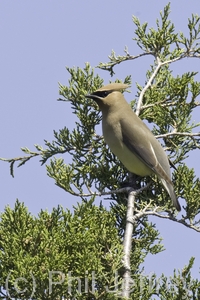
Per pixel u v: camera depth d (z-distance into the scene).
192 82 13.34
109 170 12.90
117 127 13.48
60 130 12.98
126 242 11.12
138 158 13.22
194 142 13.01
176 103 13.47
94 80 13.83
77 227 10.01
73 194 12.09
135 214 12.00
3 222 10.15
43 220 10.06
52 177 12.05
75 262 9.56
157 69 13.77
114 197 12.72
